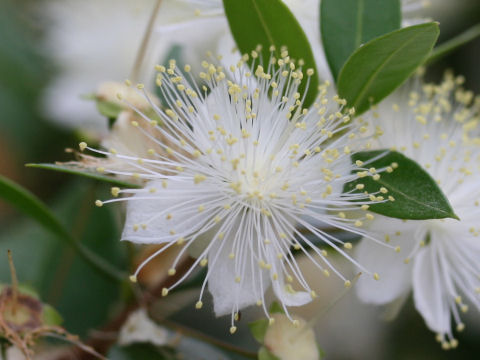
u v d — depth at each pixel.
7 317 0.12
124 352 0.13
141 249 0.14
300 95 0.12
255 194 0.12
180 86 0.12
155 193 0.12
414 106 0.14
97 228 0.15
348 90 0.12
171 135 0.12
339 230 0.13
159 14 0.14
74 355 0.13
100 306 0.15
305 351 0.12
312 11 0.14
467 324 0.16
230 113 0.12
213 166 0.12
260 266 0.12
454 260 0.13
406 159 0.12
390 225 0.12
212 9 0.14
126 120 0.13
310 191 0.12
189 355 0.14
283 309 0.12
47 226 0.13
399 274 0.13
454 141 0.13
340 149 0.12
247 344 0.16
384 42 0.12
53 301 0.15
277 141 0.12
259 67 0.12
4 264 0.15
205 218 0.12
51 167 0.11
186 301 0.14
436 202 0.12
